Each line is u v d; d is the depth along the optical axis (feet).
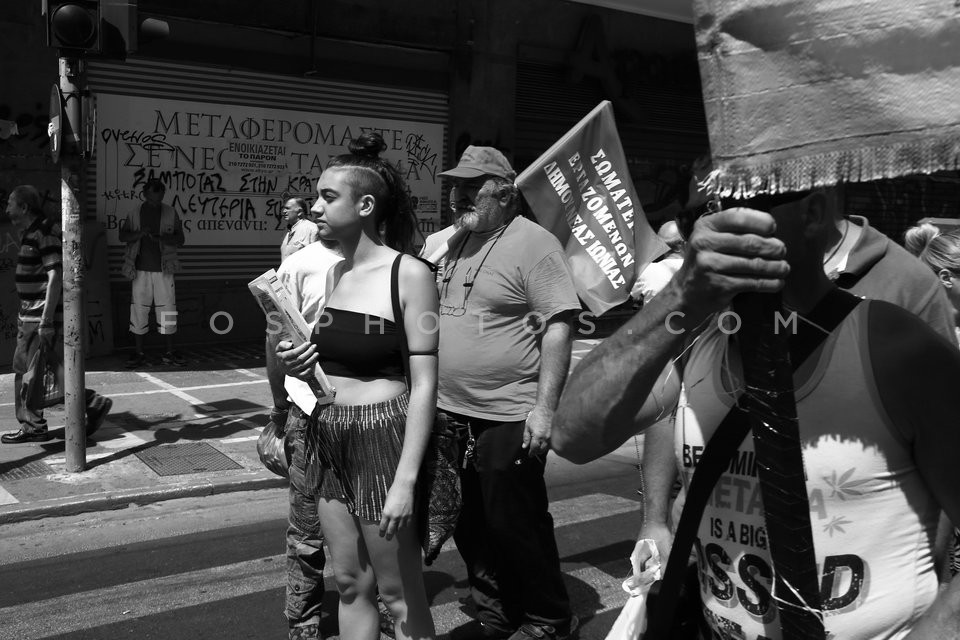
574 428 5.30
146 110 36.14
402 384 9.82
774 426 4.49
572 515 19.07
